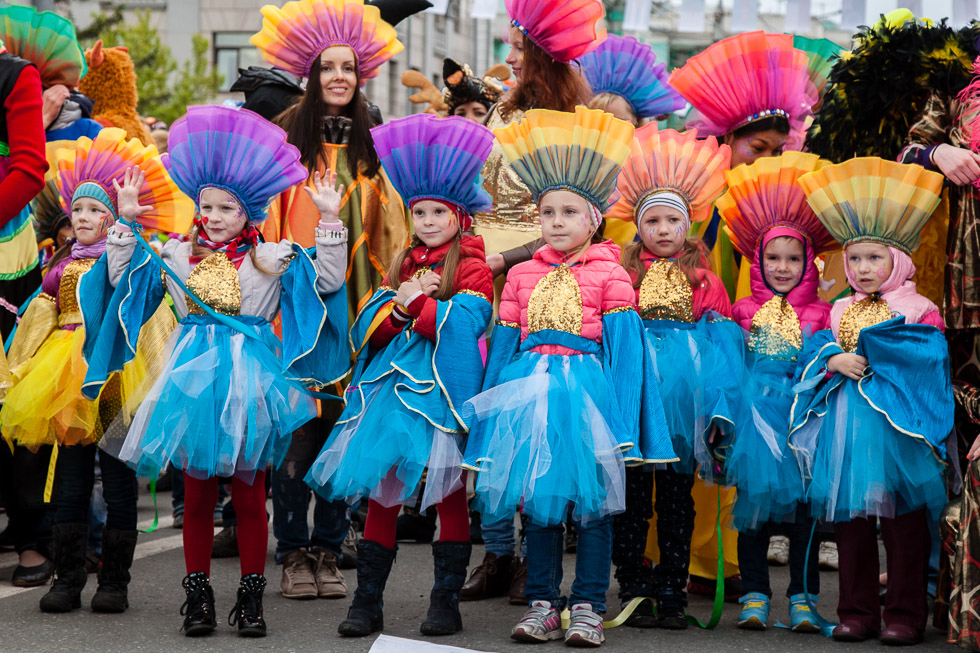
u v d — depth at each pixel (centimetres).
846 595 430
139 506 745
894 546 425
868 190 437
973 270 441
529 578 421
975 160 432
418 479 402
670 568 445
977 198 443
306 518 493
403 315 430
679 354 442
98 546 535
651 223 461
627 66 645
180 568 543
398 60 2950
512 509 406
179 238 450
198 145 429
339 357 444
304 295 434
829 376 438
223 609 461
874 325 427
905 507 421
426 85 921
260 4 3016
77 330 457
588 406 401
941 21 488
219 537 573
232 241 437
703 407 438
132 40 2366
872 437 413
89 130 617
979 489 404
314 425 493
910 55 474
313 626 433
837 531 433
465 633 427
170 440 402
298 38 521
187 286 428
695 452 438
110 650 393
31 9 561
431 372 418
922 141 470
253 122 430
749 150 541
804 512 452
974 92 445
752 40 532
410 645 396
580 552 418
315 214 515
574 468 392
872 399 414
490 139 435
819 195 447
